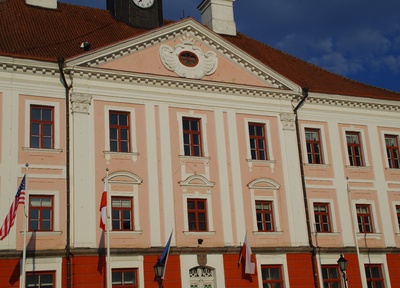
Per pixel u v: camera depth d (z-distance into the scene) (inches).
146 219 1091.3
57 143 1071.0
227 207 1161.4
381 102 1390.3
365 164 1338.6
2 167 1023.0
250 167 1207.6
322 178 1274.6
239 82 1248.2
